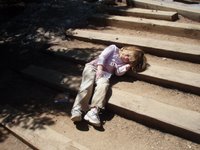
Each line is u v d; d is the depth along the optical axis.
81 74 1.84
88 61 1.90
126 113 1.51
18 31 2.47
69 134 1.47
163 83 1.62
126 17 2.29
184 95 1.55
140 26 2.17
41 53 2.17
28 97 1.79
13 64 2.10
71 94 1.73
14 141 1.52
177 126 1.35
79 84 1.73
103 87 1.55
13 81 1.96
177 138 1.36
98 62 1.66
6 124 1.60
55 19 2.49
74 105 1.55
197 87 1.52
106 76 1.67
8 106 1.74
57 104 1.70
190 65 1.74
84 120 1.54
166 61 1.80
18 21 2.59
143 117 1.45
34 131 1.51
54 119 1.59
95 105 1.52
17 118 1.63
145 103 1.50
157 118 1.40
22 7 2.70
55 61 2.04
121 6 2.52
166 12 2.22
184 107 1.46
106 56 1.68
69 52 2.04
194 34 1.96
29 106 1.72
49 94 1.79
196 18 2.14
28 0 2.78
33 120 1.59
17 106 1.73
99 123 1.47
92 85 1.59
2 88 1.90
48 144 1.41
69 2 2.70
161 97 1.55
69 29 2.33
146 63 1.74
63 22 2.43
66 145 1.38
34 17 2.58
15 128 1.56
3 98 1.81
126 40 1.99
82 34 2.21
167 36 2.04
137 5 2.46
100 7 2.49
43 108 1.68
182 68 1.71
